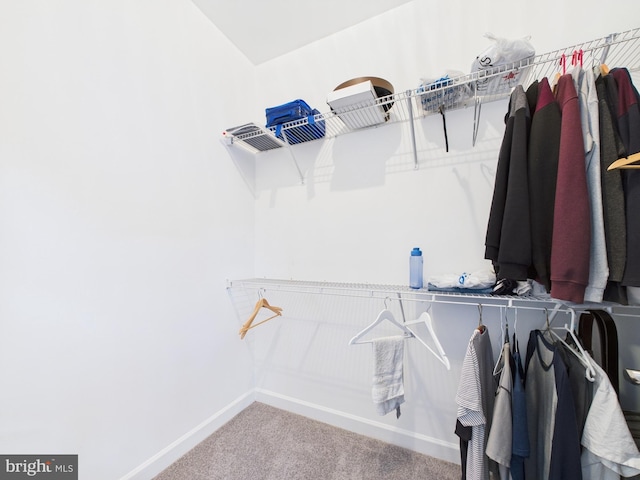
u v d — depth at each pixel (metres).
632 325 1.05
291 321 1.77
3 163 0.82
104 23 1.09
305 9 1.51
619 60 1.08
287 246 1.80
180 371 1.38
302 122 1.44
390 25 1.49
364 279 1.56
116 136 1.12
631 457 0.73
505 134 0.98
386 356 1.11
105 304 1.08
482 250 1.30
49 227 0.92
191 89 1.47
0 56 0.82
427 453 1.39
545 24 1.18
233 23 1.61
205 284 1.53
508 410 0.92
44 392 0.90
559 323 1.17
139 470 1.17
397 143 1.47
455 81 1.11
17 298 0.85
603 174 0.81
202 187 1.53
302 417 1.70
